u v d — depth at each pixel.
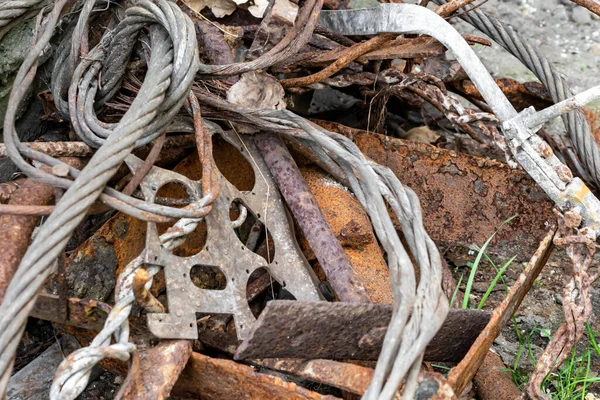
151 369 1.69
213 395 1.75
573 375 1.95
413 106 2.36
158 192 1.96
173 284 1.77
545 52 2.75
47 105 2.03
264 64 1.93
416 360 1.62
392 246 1.72
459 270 2.18
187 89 1.82
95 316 1.73
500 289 2.13
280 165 1.95
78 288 1.88
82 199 1.67
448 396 1.63
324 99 2.55
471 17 2.13
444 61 2.22
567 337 1.81
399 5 2.02
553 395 1.92
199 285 1.92
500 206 2.10
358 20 2.09
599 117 2.24
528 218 2.10
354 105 2.45
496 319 1.73
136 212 1.71
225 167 2.03
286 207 1.96
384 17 2.04
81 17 1.90
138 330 1.79
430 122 2.49
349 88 2.24
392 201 1.82
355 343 1.71
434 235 2.12
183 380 1.76
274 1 2.06
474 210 2.11
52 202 1.80
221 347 1.83
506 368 1.92
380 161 2.11
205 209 1.77
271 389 1.68
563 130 2.54
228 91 1.97
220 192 1.87
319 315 1.66
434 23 1.97
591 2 2.03
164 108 1.81
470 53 1.94
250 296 1.90
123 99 1.95
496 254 2.14
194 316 1.76
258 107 1.98
